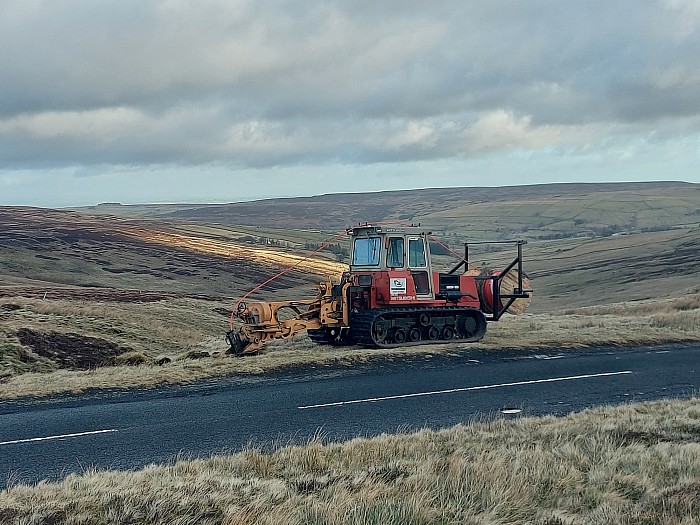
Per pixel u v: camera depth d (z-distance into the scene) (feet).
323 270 297.12
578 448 32.71
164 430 38.17
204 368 55.67
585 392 50.44
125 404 44.62
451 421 41.19
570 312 134.92
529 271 372.58
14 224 363.35
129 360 68.28
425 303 71.56
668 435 35.73
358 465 29.78
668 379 55.77
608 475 28.09
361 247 72.49
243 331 66.08
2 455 33.35
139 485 26.16
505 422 39.24
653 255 377.30
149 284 255.50
